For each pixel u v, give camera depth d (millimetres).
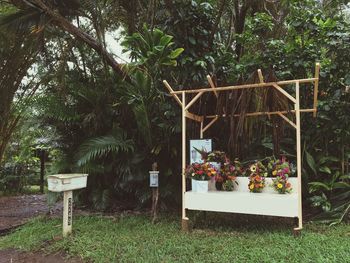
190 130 5375
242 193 4426
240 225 4621
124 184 6039
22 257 3840
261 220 4895
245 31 6180
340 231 4098
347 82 4805
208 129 5555
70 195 4367
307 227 4367
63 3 6227
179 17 5531
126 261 3381
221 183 4844
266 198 4113
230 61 5758
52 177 4262
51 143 6590
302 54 5270
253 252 3385
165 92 5727
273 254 3303
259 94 4770
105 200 6066
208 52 5750
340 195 4926
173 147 5797
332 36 5078
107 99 6438
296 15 5320
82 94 6379
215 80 4957
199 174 4543
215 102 5316
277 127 5031
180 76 5691
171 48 5422
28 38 6707
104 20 6777
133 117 6316
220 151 5070
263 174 4555
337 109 5145
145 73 5660
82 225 4785
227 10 7113
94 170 6016
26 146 9539
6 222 5656
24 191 9875
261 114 4930
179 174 5895
